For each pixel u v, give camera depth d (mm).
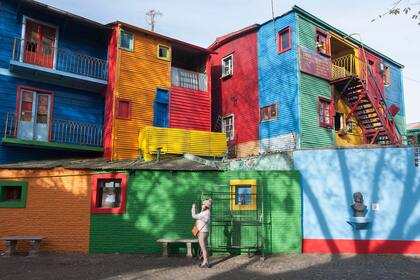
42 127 14516
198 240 9258
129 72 15625
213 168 10969
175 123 16625
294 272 8164
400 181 10500
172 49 18094
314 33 17094
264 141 16984
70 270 8352
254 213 10633
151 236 10617
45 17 15086
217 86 20703
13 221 10914
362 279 7445
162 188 10852
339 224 10539
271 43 17484
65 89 15422
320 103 16703
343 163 10836
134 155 15125
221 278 7637
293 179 10883
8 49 14047
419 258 9594
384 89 21031
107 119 15250
